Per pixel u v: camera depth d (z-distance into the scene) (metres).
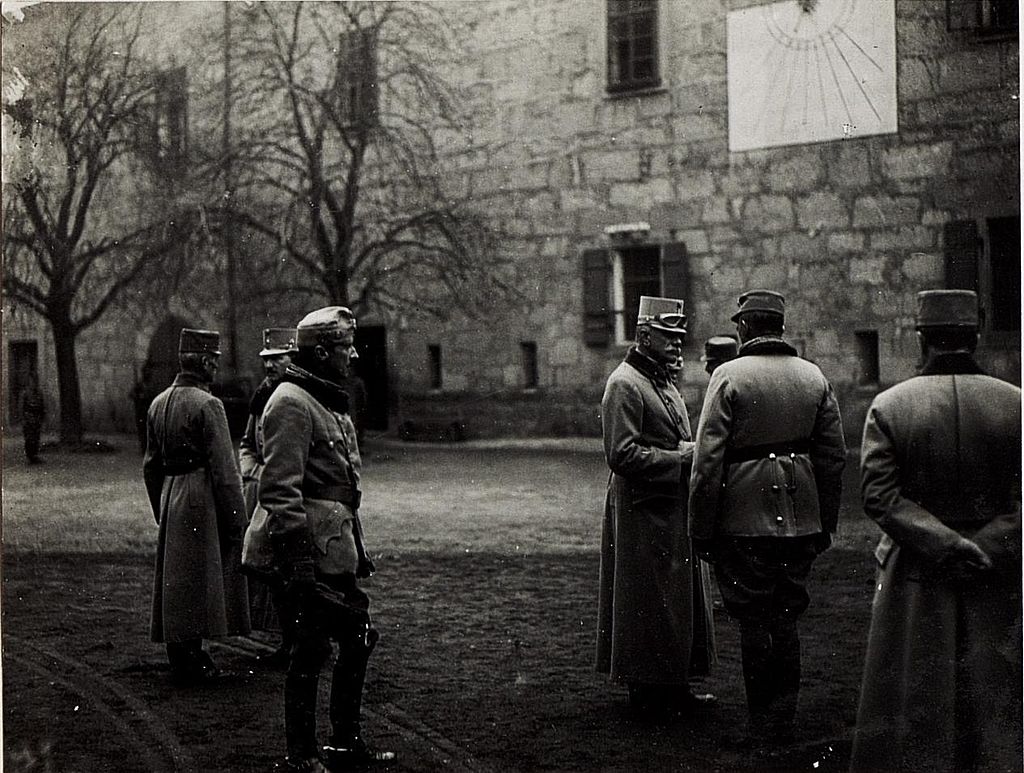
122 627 6.35
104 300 16.53
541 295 15.41
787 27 12.88
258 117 16.28
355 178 15.93
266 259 16.56
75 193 16.02
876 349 12.43
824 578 6.82
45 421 16.12
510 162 15.45
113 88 15.51
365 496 11.05
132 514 10.60
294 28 15.73
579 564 7.75
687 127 13.95
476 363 15.80
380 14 15.77
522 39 15.26
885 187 12.27
